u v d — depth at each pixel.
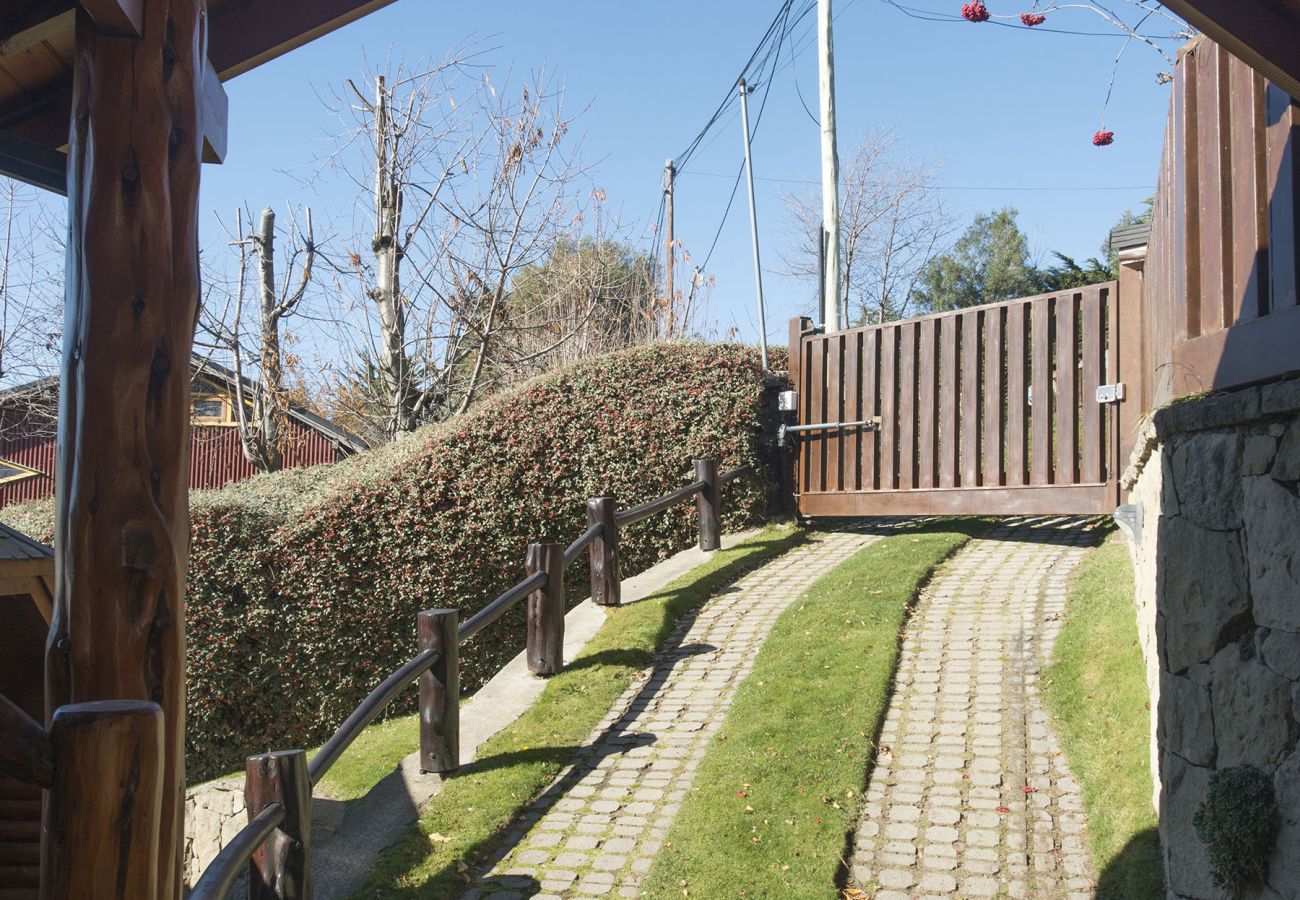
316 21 3.41
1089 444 8.44
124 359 2.58
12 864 5.71
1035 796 4.95
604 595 8.45
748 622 7.87
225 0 3.29
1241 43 3.08
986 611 7.37
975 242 36.62
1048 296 8.80
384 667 10.00
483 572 10.22
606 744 6.11
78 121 2.66
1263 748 3.00
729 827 4.86
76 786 2.00
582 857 4.85
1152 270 5.74
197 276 2.78
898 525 10.59
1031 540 9.23
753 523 10.95
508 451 10.42
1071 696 5.76
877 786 5.18
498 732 6.35
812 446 10.89
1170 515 3.69
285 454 22.17
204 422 21.53
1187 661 3.51
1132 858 4.18
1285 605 2.89
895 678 6.39
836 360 10.68
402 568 10.04
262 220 15.27
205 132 3.11
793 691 6.25
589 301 17.33
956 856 4.53
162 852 2.48
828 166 13.16
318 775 4.22
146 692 2.54
